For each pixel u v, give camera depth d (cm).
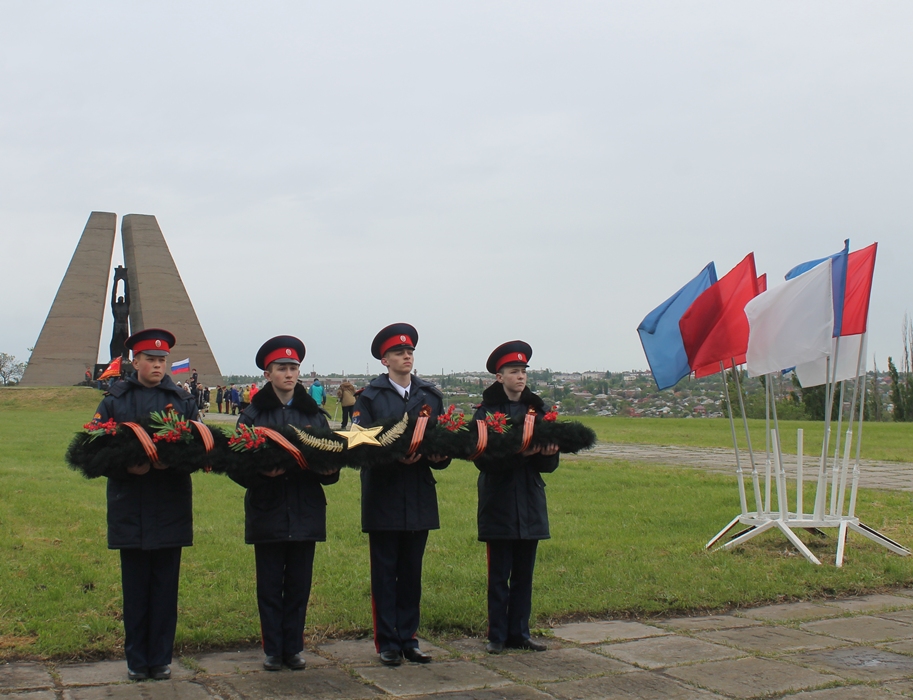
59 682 516
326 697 495
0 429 2778
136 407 568
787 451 2214
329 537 944
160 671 530
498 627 601
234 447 546
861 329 914
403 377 631
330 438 559
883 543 908
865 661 571
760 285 990
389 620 575
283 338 596
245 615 659
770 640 622
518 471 619
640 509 1162
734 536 941
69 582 722
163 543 535
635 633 643
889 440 2588
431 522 593
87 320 6144
